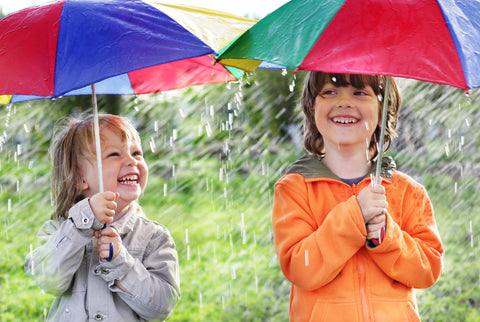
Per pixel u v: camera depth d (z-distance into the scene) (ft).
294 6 7.81
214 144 39.01
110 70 7.22
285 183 9.76
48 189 32.53
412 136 34.35
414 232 9.54
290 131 42.39
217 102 39.99
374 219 8.87
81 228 8.65
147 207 29.55
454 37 7.18
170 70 11.21
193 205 30.09
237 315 16.49
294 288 9.66
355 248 8.88
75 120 10.02
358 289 9.09
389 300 9.07
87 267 9.20
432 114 33.63
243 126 40.98
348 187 9.57
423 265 9.12
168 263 9.52
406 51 7.04
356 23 7.20
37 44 7.57
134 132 9.90
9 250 23.34
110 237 8.80
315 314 9.09
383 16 7.26
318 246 8.96
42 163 36.14
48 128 36.17
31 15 7.94
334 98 9.48
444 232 24.35
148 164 36.01
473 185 30.86
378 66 6.94
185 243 24.14
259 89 41.96
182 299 17.89
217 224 27.09
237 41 8.05
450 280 19.12
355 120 9.49
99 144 8.96
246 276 20.10
